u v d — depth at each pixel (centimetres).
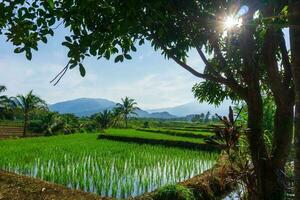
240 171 595
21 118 8419
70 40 414
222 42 669
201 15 541
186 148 3078
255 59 590
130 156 2411
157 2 425
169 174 1775
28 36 453
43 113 5678
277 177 586
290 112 583
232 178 598
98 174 1714
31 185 1223
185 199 1003
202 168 1966
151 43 615
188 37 611
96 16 418
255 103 586
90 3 405
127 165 2009
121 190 1402
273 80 557
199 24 557
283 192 592
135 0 406
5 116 5056
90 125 7206
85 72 415
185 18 540
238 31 553
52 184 1252
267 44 546
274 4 485
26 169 1895
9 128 6384
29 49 457
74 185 1521
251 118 591
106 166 1933
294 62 283
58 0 436
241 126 586
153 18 446
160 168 1944
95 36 413
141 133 4425
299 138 278
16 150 2741
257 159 586
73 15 417
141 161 2167
